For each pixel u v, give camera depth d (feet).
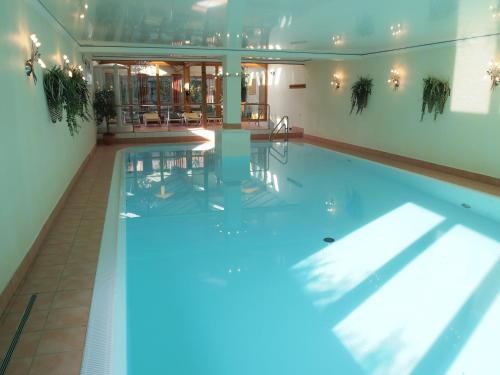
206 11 16.42
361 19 17.94
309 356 8.79
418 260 13.62
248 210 19.06
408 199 21.34
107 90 38.40
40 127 14.17
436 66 25.89
